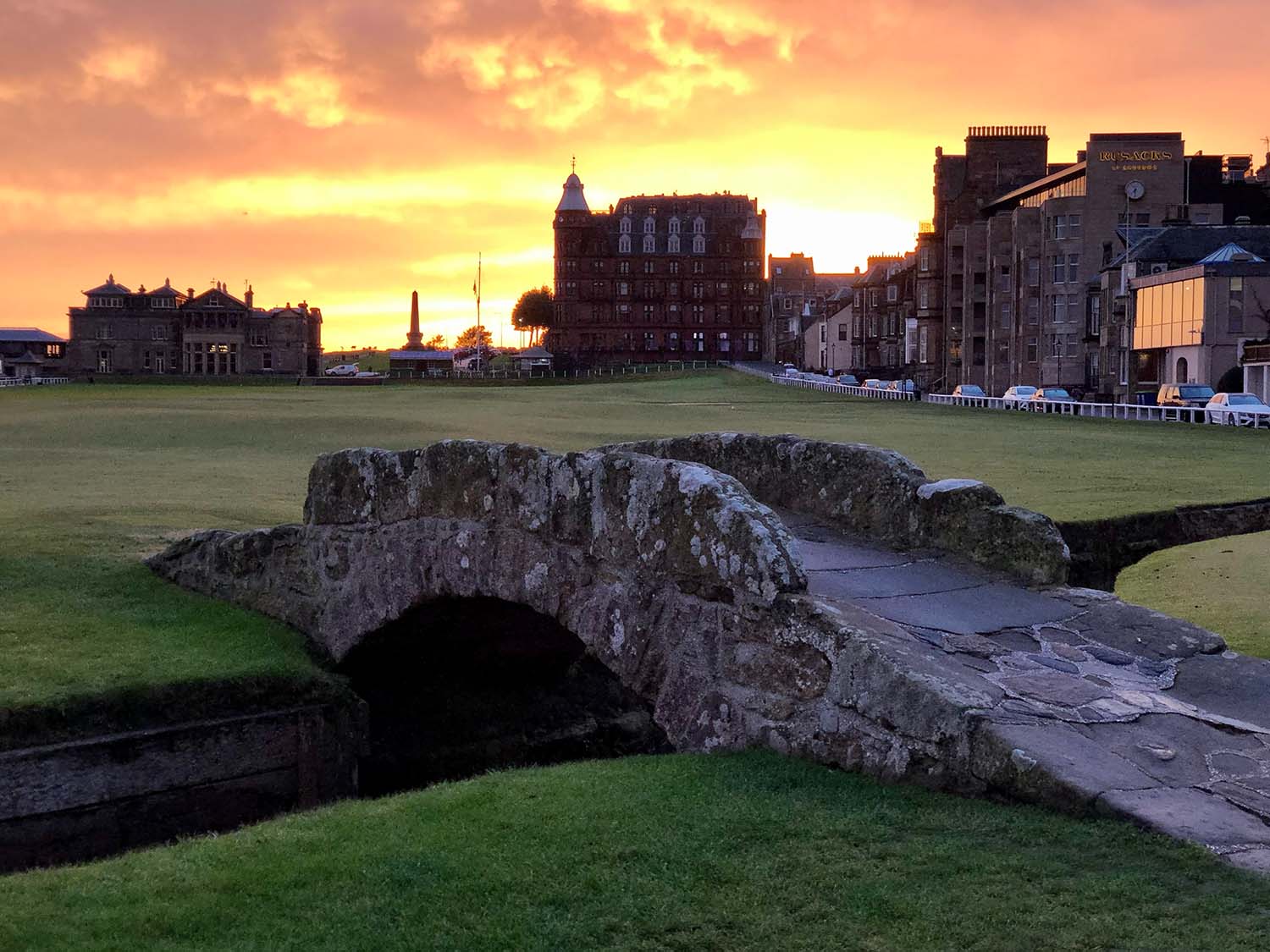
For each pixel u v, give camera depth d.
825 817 6.42
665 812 6.73
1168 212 87.88
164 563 16.44
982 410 65.62
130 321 163.38
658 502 8.80
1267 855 5.45
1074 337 91.25
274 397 91.94
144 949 5.60
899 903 5.34
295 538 14.05
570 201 186.88
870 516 10.66
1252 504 25.08
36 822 11.27
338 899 6.02
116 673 12.48
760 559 7.94
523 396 92.19
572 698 14.27
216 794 12.21
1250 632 12.73
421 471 11.55
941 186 116.00
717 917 5.42
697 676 8.38
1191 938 4.80
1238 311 66.88
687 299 186.62
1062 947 4.85
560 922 5.50
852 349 154.25
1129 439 44.94
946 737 6.66
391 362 188.25
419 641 12.98
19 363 174.00
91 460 40.28
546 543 9.87
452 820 7.02
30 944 5.71
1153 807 5.88
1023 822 5.98
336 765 12.77
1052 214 91.94
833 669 7.41
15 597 15.41
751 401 80.62
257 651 13.31
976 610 8.65
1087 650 8.08
